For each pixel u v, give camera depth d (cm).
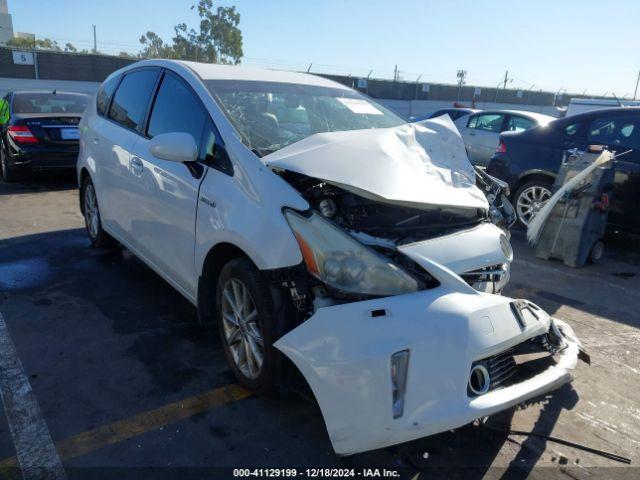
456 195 287
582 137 634
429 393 220
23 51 1967
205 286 313
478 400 227
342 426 222
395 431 216
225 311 301
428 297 237
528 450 261
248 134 309
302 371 232
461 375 225
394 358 217
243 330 285
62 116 793
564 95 3338
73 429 259
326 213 268
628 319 430
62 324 366
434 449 257
